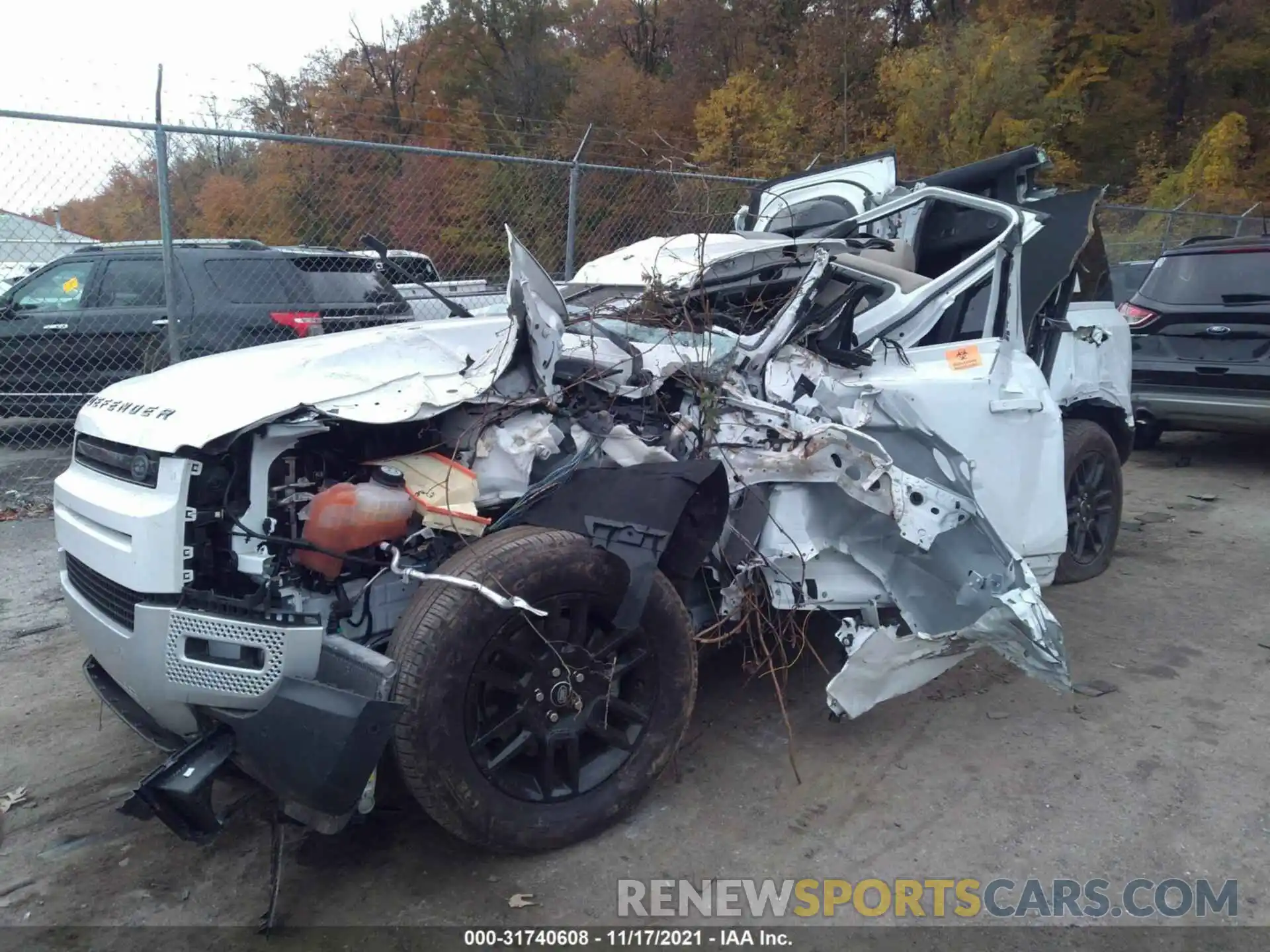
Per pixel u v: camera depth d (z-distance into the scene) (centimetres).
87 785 335
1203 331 756
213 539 266
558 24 2823
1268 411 723
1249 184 2361
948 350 406
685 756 349
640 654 298
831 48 1969
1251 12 2509
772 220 572
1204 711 381
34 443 823
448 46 2739
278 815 271
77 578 300
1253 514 668
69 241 638
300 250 734
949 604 336
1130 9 2508
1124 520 660
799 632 378
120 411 292
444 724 258
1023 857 289
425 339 325
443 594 262
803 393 365
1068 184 2020
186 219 703
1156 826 303
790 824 308
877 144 1831
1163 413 784
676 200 695
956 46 1984
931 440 362
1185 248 793
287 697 240
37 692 405
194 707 259
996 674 418
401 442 302
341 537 268
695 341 363
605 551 285
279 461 277
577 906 269
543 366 313
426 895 274
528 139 979
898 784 330
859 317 406
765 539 339
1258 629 464
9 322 766
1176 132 2611
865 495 332
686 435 339
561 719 284
